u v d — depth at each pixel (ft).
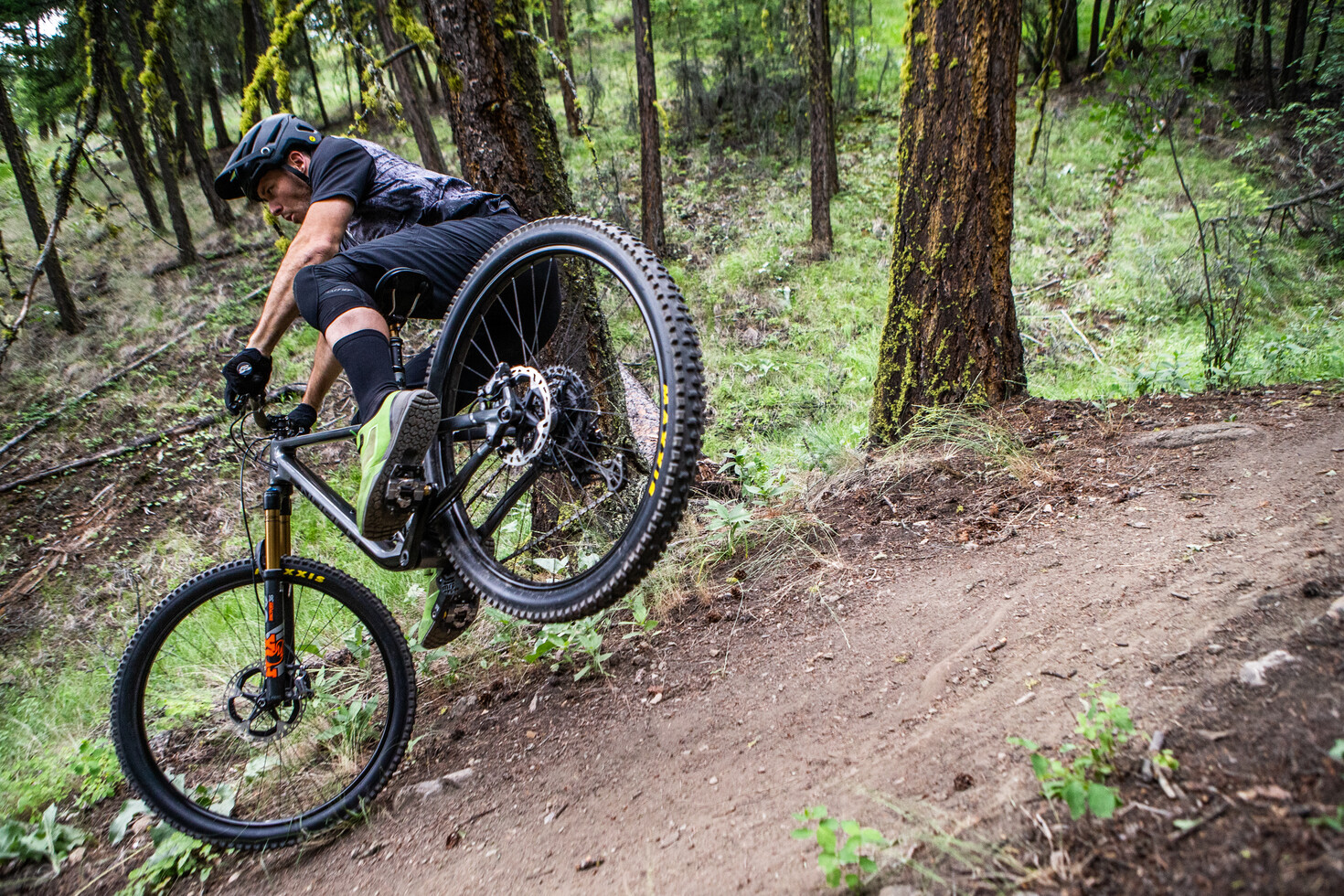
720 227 44.70
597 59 69.05
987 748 6.03
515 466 6.82
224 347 41.65
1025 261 38.14
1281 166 44.04
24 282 51.21
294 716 8.14
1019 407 13.39
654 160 41.04
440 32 12.66
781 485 13.64
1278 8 53.21
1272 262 34.04
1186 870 4.23
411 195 8.04
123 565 27.37
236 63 55.42
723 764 7.03
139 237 55.36
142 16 36.68
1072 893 4.39
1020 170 45.88
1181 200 41.96
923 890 4.81
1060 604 7.80
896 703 7.09
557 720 8.59
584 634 9.29
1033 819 5.05
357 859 7.53
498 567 7.30
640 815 6.75
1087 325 31.94
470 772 8.18
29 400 40.75
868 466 12.83
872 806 5.82
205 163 53.88
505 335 8.21
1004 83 12.94
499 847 6.98
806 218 44.27
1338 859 3.87
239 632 10.53
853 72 56.29
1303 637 5.85
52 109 41.50
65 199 20.80
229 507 29.66
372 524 6.70
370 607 8.16
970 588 8.72
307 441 8.02
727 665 8.59
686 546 11.45
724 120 55.77
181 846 7.95
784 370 31.45
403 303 7.55
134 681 7.89
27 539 30.25
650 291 6.24
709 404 29.43
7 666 22.66
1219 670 5.89
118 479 32.81
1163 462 10.69
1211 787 4.71
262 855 7.91
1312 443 10.16
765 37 52.37
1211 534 8.32
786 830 5.90
